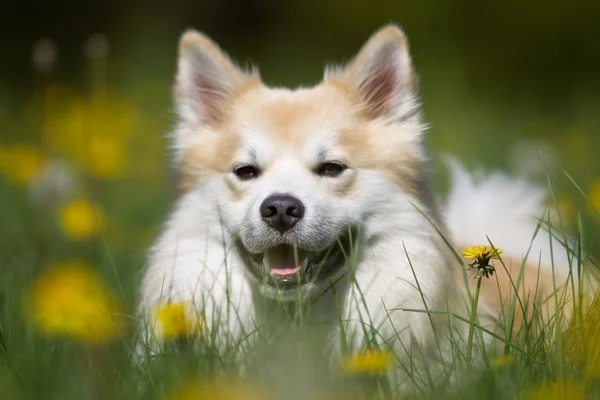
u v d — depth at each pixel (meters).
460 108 30.00
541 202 12.18
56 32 40.38
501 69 39.97
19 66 35.50
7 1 40.31
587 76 39.16
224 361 7.19
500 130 25.73
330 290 8.58
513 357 7.10
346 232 8.56
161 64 36.75
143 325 8.43
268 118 8.91
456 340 8.15
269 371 6.98
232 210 8.64
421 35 41.69
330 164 8.65
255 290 8.62
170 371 6.87
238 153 8.77
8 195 14.92
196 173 9.04
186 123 9.52
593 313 7.66
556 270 10.88
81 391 6.58
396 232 8.65
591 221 12.86
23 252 12.39
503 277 10.11
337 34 45.91
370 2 44.28
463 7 41.78
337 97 9.23
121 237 13.77
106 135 19.28
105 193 16.22
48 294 7.20
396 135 9.05
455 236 11.28
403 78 9.25
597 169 18.88
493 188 12.17
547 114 30.98
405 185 8.83
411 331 8.00
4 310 9.36
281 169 8.61
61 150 18.30
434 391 6.72
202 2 46.88
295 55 43.00
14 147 19.66
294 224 8.27
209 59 9.53
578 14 39.88
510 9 40.94
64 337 7.68
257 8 47.62
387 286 8.49
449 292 8.62
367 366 6.62
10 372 6.98
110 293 10.22
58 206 13.47
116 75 34.44
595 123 27.88
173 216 9.07
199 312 8.45
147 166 19.81
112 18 42.44
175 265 8.71
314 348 7.44
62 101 24.77
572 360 7.07
